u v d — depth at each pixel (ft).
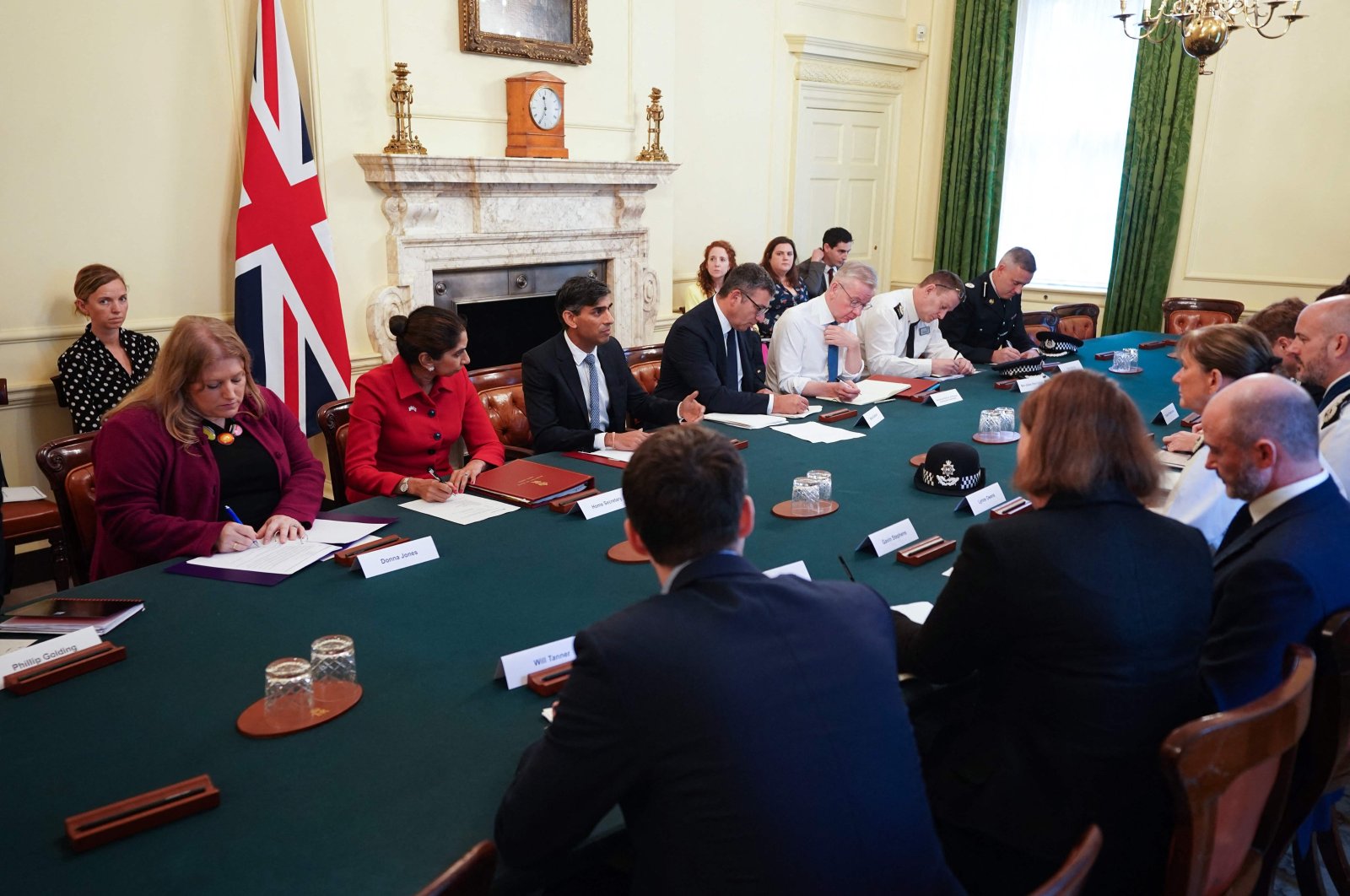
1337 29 18.86
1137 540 4.28
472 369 17.43
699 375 11.21
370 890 3.36
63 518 7.84
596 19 17.30
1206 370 7.32
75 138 12.41
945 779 4.68
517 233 16.46
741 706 3.14
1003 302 15.31
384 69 14.60
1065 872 2.80
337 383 14.33
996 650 4.47
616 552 6.64
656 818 3.20
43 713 4.61
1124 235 21.88
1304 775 4.93
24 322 12.37
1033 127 23.26
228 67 13.61
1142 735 4.16
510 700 4.70
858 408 11.43
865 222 25.20
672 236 20.20
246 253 13.37
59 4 12.03
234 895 3.34
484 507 7.80
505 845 3.41
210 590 6.10
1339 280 19.76
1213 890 4.22
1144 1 21.09
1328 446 6.99
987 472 8.55
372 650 5.24
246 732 4.38
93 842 3.59
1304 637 4.61
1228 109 20.33
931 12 24.14
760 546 6.73
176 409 7.08
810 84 22.65
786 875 3.01
